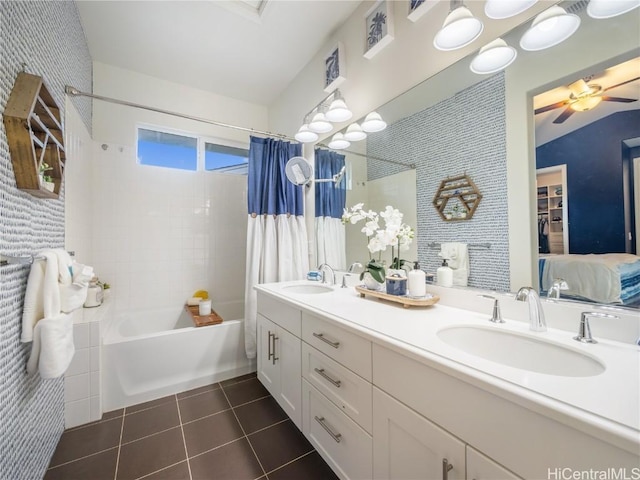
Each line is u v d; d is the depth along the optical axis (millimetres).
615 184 860
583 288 929
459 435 713
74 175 1891
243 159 3193
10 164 1003
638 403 544
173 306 2781
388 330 1001
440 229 1408
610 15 854
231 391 2047
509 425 617
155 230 2705
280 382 1713
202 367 2139
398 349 867
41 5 1266
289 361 1600
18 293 1065
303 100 2516
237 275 3117
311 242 2463
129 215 2586
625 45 841
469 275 1282
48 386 1360
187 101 2812
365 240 1882
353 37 1911
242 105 3100
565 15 895
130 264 2588
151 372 1945
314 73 2346
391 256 1673
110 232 2500
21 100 996
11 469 987
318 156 2371
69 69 1712
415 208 1536
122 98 2537
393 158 1663
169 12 1881
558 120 987
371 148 1816
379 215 1765
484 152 1212
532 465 580
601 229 892
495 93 1165
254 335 2318
